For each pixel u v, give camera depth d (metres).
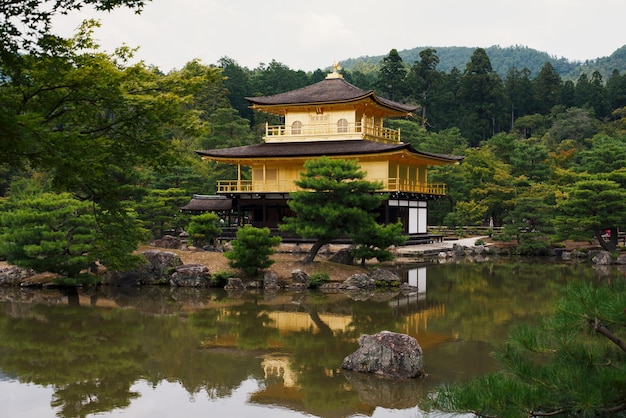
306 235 37.50
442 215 82.19
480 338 23.00
